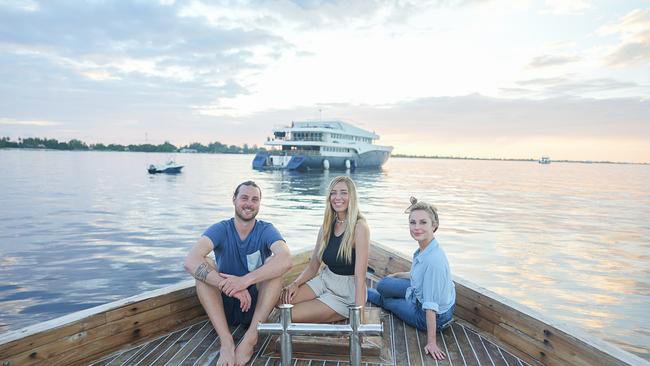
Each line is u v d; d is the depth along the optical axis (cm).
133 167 6775
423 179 5553
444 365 300
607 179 7550
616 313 691
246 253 356
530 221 1825
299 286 385
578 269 970
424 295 328
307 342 309
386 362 304
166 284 782
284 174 5259
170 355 309
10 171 5091
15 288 747
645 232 1559
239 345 304
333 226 370
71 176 4403
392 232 1457
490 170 11425
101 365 290
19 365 248
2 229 1366
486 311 355
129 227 1436
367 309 365
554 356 280
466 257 1084
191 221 1598
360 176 5431
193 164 9625
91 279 805
